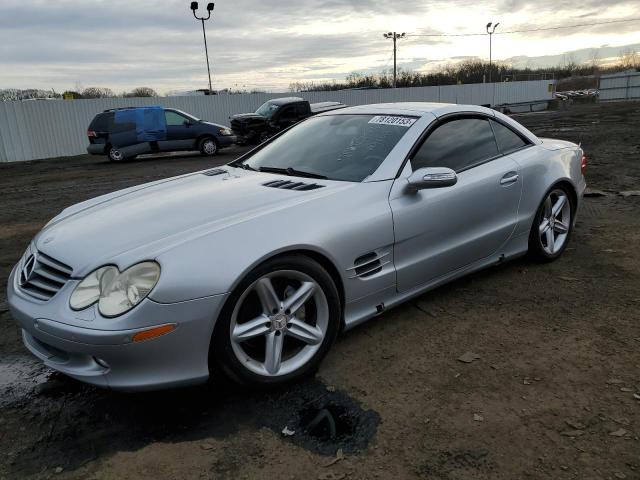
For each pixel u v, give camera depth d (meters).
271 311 2.60
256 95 27.30
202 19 28.14
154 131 16.19
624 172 9.02
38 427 2.49
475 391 2.63
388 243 3.06
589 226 5.57
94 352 2.25
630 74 46.09
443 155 3.54
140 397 2.70
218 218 2.68
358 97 32.62
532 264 4.39
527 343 3.09
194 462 2.20
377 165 3.27
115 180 11.68
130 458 2.24
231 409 2.57
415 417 2.45
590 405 2.47
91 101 21.56
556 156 4.32
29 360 3.17
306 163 3.60
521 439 2.26
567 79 76.00
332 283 2.78
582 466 2.08
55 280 2.50
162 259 2.33
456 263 3.55
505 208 3.83
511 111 38.09
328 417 2.47
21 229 6.84
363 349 3.09
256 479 2.09
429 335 3.23
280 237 2.58
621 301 3.61
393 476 2.08
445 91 38.50
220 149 18.91
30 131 19.77
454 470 2.10
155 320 2.25
